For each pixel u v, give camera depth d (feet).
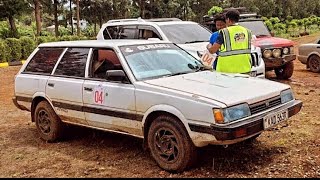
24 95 22.62
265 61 37.32
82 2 136.36
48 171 17.56
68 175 16.94
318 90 34.37
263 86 17.49
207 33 34.60
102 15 139.95
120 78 17.75
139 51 19.26
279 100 17.30
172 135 16.26
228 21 21.34
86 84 19.17
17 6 106.73
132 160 18.31
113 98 18.01
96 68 19.40
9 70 58.34
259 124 15.60
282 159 17.49
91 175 16.78
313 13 212.02
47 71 21.71
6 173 17.58
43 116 21.89
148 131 17.22
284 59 38.06
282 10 185.88
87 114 19.35
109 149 20.08
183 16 157.58
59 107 20.72
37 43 74.49
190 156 15.94
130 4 145.07
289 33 126.11
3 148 21.20
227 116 14.85
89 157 19.08
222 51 20.99
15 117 28.43
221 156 18.06
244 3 162.61
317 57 44.93
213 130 14.78
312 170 16.17
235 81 17.84
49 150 20.52
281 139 20.26
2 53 64.95
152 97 16.57
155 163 17.75
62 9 135.95
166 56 19.81
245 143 19.74
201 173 16.22
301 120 23.82
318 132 21.27
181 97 15.75
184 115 15.58
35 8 107.34
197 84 16.99
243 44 21.31
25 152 20.36
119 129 18.34
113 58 18.93
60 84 20.44
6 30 110.42
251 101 15.80
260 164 17.02
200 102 15.23
